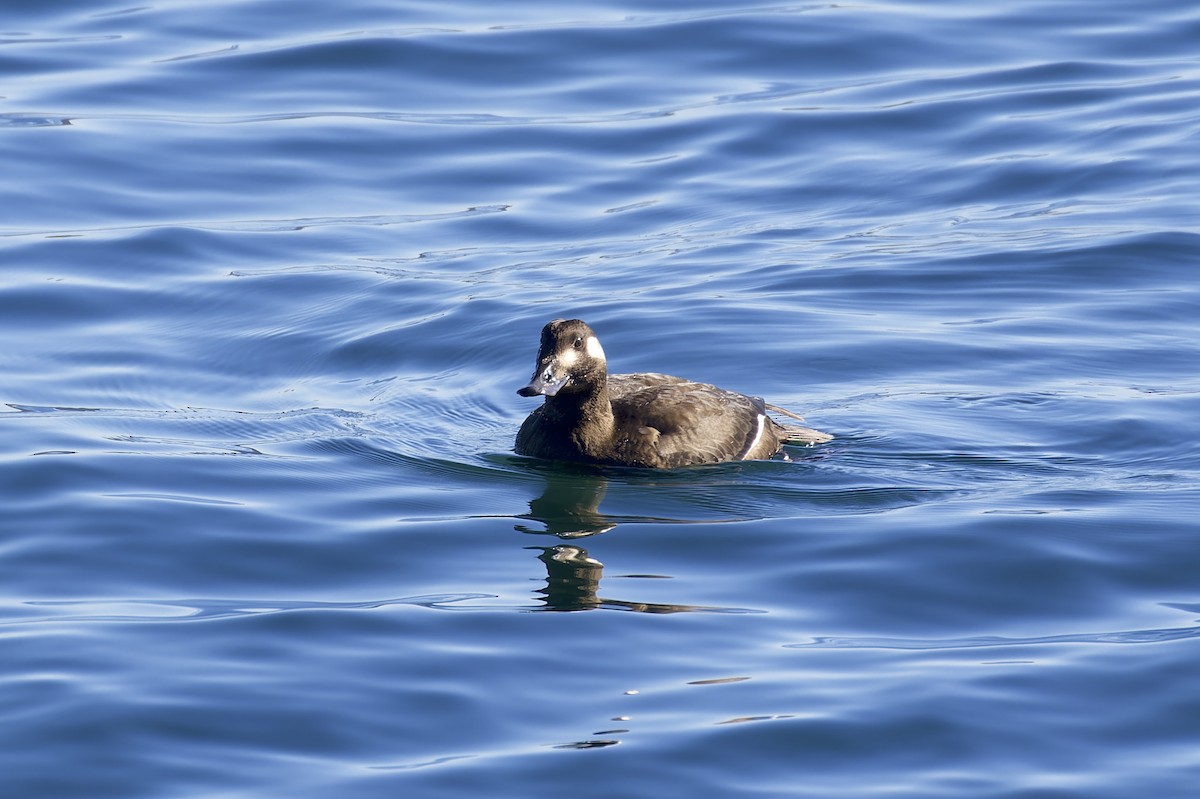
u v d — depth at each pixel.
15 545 12.71
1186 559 12.30
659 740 9.70
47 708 10.05
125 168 22.22
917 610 11.57
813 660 10.75
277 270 19.75
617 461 14.76
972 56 25.48
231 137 23.11
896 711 10.02
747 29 26.33
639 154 22.86
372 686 10.38
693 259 19.89
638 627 11.27
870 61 25.39
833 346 17.41
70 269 19.62
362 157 22.72
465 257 20.14
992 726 9.85
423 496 13.98
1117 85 24.36
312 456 14.94
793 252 19.98
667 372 17.03
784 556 12.54
